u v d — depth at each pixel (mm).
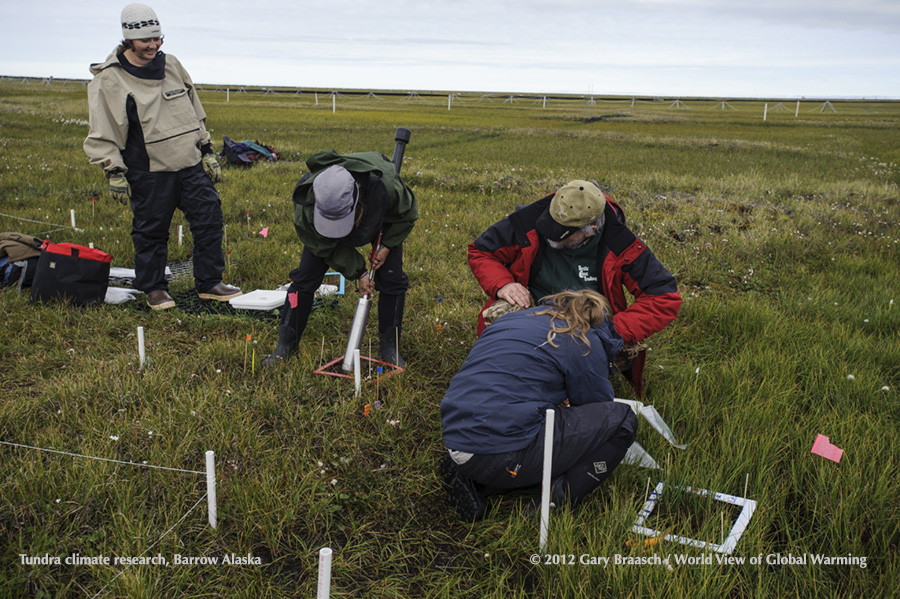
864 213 9312
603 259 3557
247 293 5434
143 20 4648
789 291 6055
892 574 2424
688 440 3428
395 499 2943
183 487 2787
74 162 11922
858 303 5719
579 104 59250
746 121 35406
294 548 2627
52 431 3102
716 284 6355
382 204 3643
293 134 20672
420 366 4293
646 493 2922
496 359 2801
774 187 11500
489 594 2418
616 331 3326
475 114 38188
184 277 5918
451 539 2750
